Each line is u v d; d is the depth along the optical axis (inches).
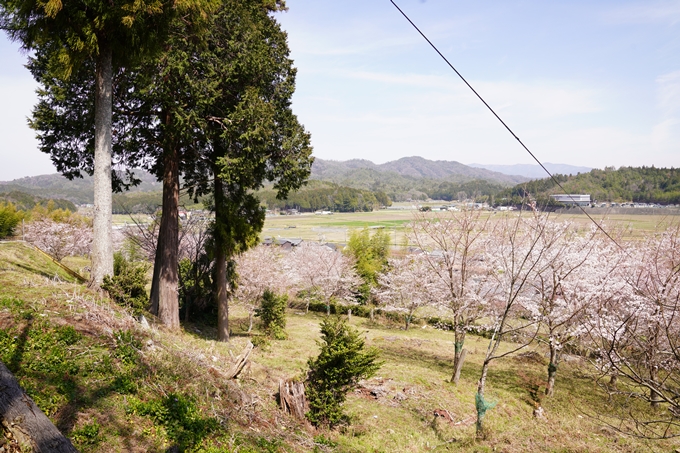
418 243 783.1
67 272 602.2
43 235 1541.6
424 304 1197.1
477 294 730.8
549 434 498.9
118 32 411.8
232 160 540.7
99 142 420.8
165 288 564.7
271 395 402.3
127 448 221.6
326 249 1556.3
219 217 633.6
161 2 404.5
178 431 255.0
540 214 649.0
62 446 165.5
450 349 980.6
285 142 592.4
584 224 805.2
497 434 469.7
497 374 757.3
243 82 568.4
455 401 557.9
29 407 175.6
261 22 590.6
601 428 526.3
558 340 615.5
